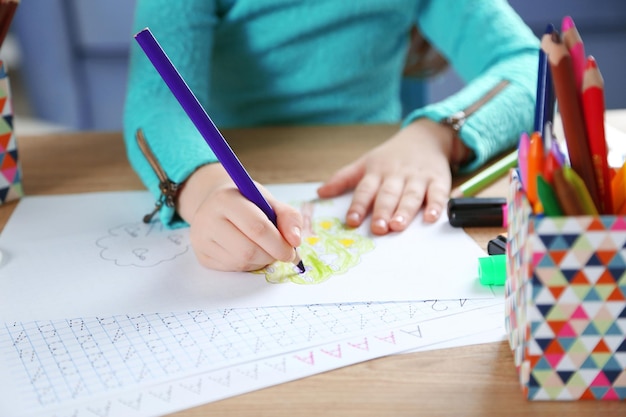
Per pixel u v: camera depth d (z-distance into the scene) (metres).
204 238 0.53
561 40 0.36
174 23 0.82
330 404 0.38
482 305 0.47
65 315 0.47
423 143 0.71
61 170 0.76
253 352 0.42
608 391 0.38
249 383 0.39
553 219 0.35
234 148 0.80
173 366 0.41
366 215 0.62
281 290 0.50
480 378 0.40
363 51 0.96
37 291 0.51
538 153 0.36
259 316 0.46
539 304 0.36
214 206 0.53
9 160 0.67
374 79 1.02
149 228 0.61
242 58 0.96
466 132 0.71
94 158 0.79
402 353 0.42
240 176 0.52
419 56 1.11
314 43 0.94
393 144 0.72
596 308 0.36
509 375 0.40
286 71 0.96
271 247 0.51
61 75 1.83
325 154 0.78
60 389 0.39
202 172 0.61
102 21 1.70
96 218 0.64
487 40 0.88
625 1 1.62
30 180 0.73
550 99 0.40
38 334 0.45
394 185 0.64
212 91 1.00
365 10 0.93
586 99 0.36
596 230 0.35
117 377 0.40
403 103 1.27
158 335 0.44
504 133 0.75
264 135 0.84
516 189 0.39
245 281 0.51
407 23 0.98
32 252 0.57
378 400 0.38
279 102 0.99
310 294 0.49
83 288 0.51
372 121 1.05
